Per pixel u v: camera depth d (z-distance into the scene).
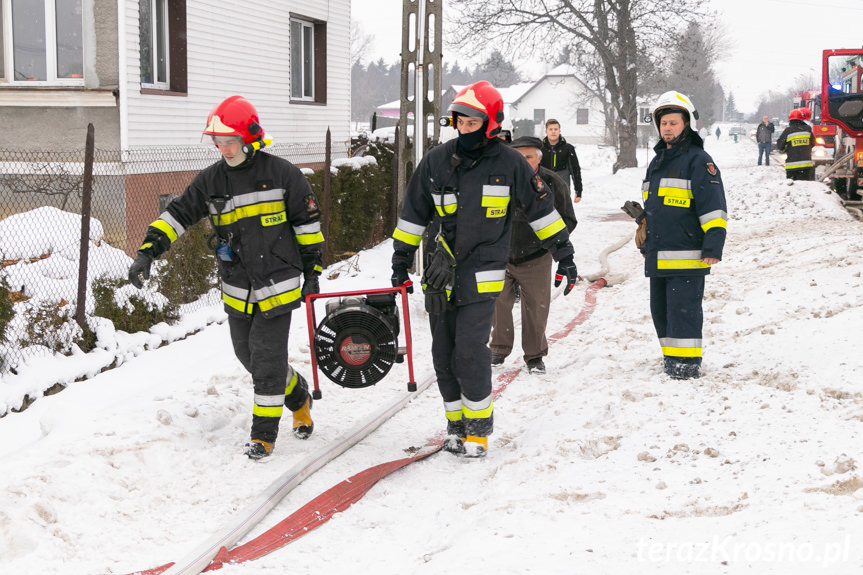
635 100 40.88
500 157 5.05
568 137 84.44
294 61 17.44
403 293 5.36
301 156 17.11
